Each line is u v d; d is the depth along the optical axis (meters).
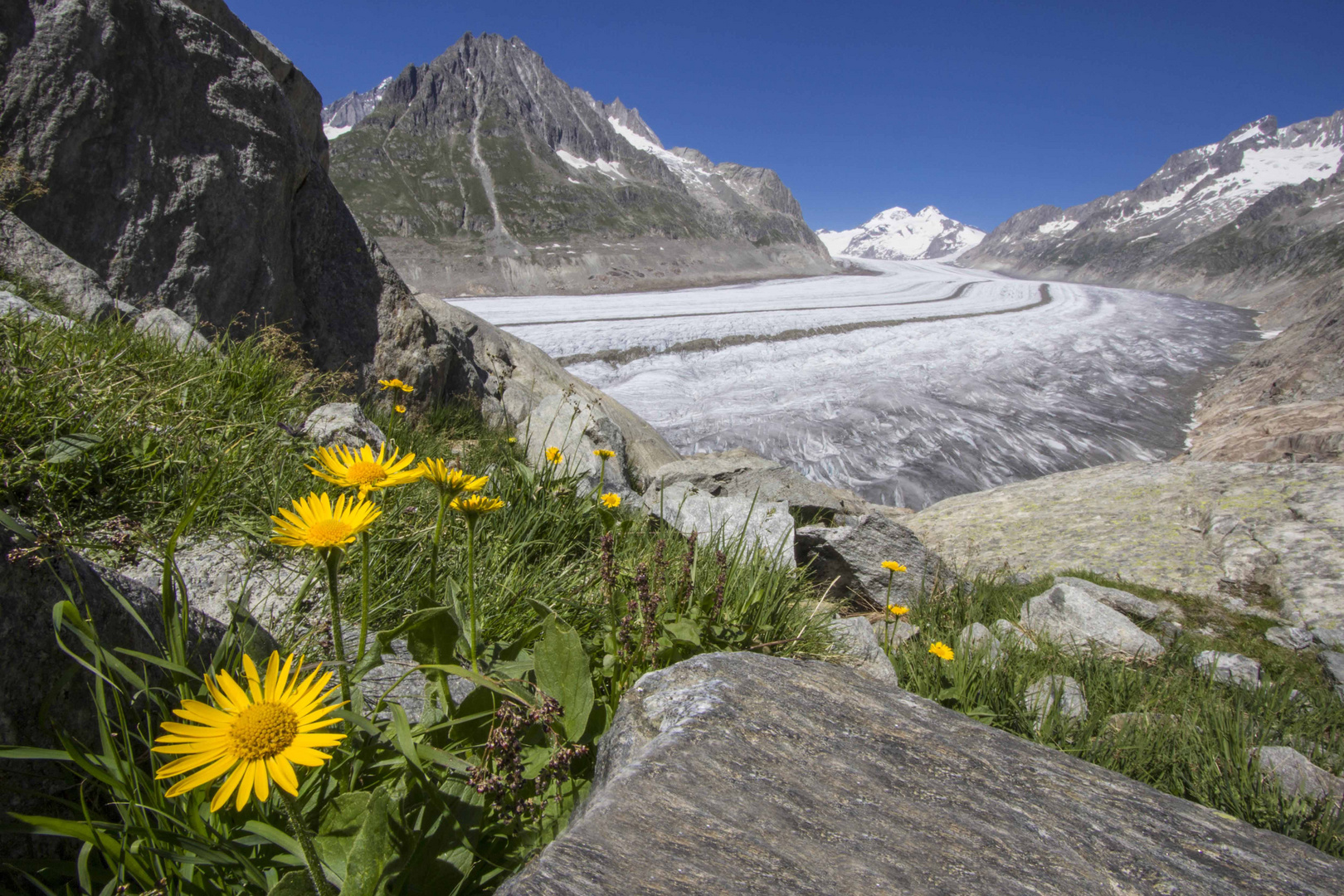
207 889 0.87
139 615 1.21
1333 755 3.26
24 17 4.27
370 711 1.33
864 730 1.26
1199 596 6.32
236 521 2.03
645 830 0.95
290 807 0.70
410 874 0.88
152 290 4.69
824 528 4.77
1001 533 8.32
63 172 4.35
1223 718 3.24
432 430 5.55
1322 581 6.16
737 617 2.24
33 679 0.98
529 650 1.34
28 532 1.08
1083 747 2.64
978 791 1.14
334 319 5.86
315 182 5.91
